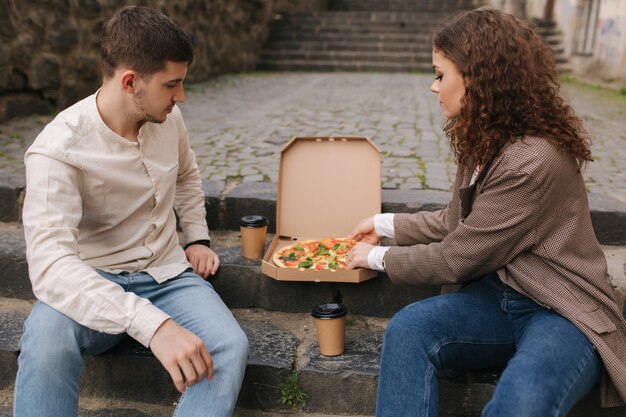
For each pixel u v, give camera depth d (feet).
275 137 14.78
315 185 9.07
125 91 6.47
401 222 7.90
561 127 6.09
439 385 7.09
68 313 6.09
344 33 39.60
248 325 8.34
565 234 6.12
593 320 5.94
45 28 16.98
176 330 6.01
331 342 7.55
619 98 24.29
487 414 5.51
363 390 7.28
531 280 6.17
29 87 16.71
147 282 7.08
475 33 6.08
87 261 6.93
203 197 8.50
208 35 29.07
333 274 7.62
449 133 6.68
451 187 10.61
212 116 17.80
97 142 6.65
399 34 39.17
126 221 7.04
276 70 35.65
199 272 8.00
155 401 7.64
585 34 32.81
